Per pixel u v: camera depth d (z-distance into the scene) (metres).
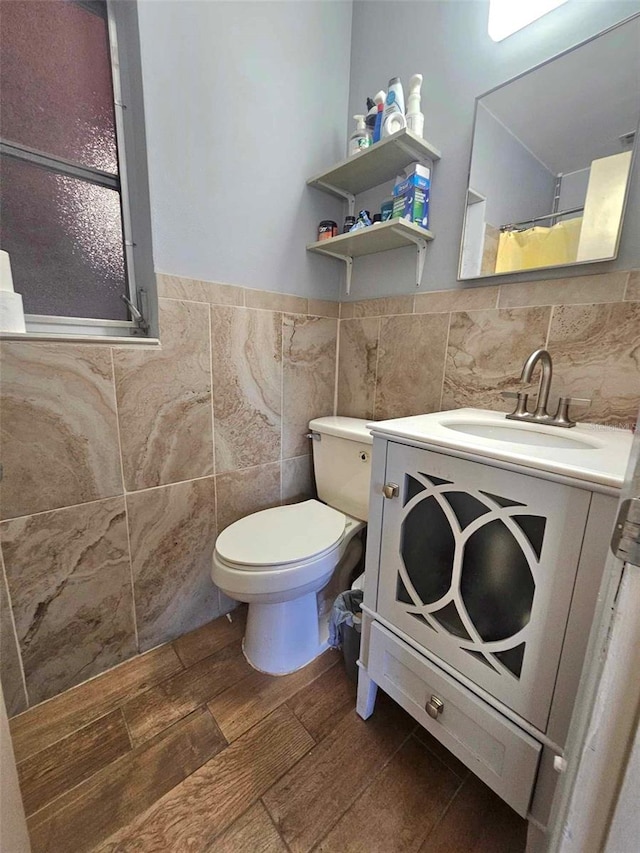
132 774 0.86
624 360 0.89
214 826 0.76
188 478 1.23
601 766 0.36
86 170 1.03
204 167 1.13
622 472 0.52
